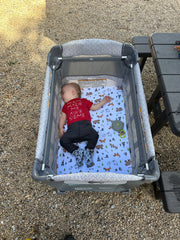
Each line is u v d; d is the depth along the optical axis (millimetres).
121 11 4102
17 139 2611
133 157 2186
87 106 2521
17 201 2221
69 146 2154
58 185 1717
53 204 2211
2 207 2184
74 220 2127
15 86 3070
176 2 4312
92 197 2254
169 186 1873
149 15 4035
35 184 2318
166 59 1907
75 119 2295
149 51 2654
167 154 2518
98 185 1684
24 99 2949
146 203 2217
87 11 4094
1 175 2365
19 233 2057
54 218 2137
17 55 3418
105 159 2252
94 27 3828
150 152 1624
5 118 2781
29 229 2078
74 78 2654
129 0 4316
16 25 3836
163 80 1776
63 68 2461
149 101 2695
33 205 2203
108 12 4082
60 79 2559
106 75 2615
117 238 2041
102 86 2791
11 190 2281
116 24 3879
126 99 2572
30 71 3229
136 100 2111
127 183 1572
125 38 3678
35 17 3977
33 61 3344
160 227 2098
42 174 1655
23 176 2367
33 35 3686
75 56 2383
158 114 2611
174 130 1601
